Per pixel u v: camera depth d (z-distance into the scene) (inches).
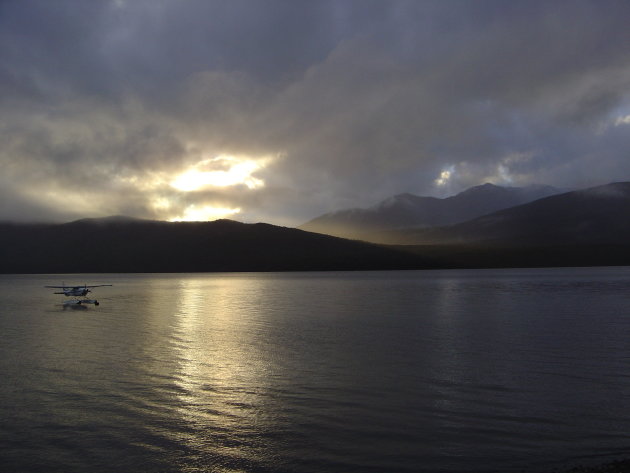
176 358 850.1
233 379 701.3
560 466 424.2
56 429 513.0
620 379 689.0
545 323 1283.2
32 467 430.6
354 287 3371.1
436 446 465.4
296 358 845.2
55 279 6333.7
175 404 589.9
